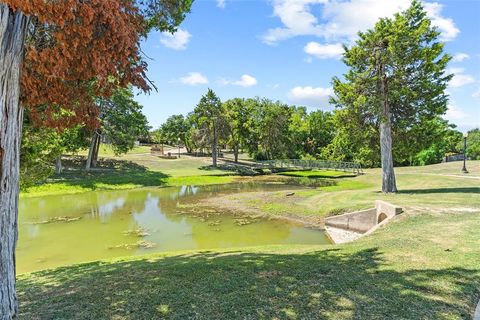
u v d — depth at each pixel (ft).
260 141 189.37
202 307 15.84
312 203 70.74
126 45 14.28
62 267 31.24
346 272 20.42
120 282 20.49
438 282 18.30
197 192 100.63
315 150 213.46
